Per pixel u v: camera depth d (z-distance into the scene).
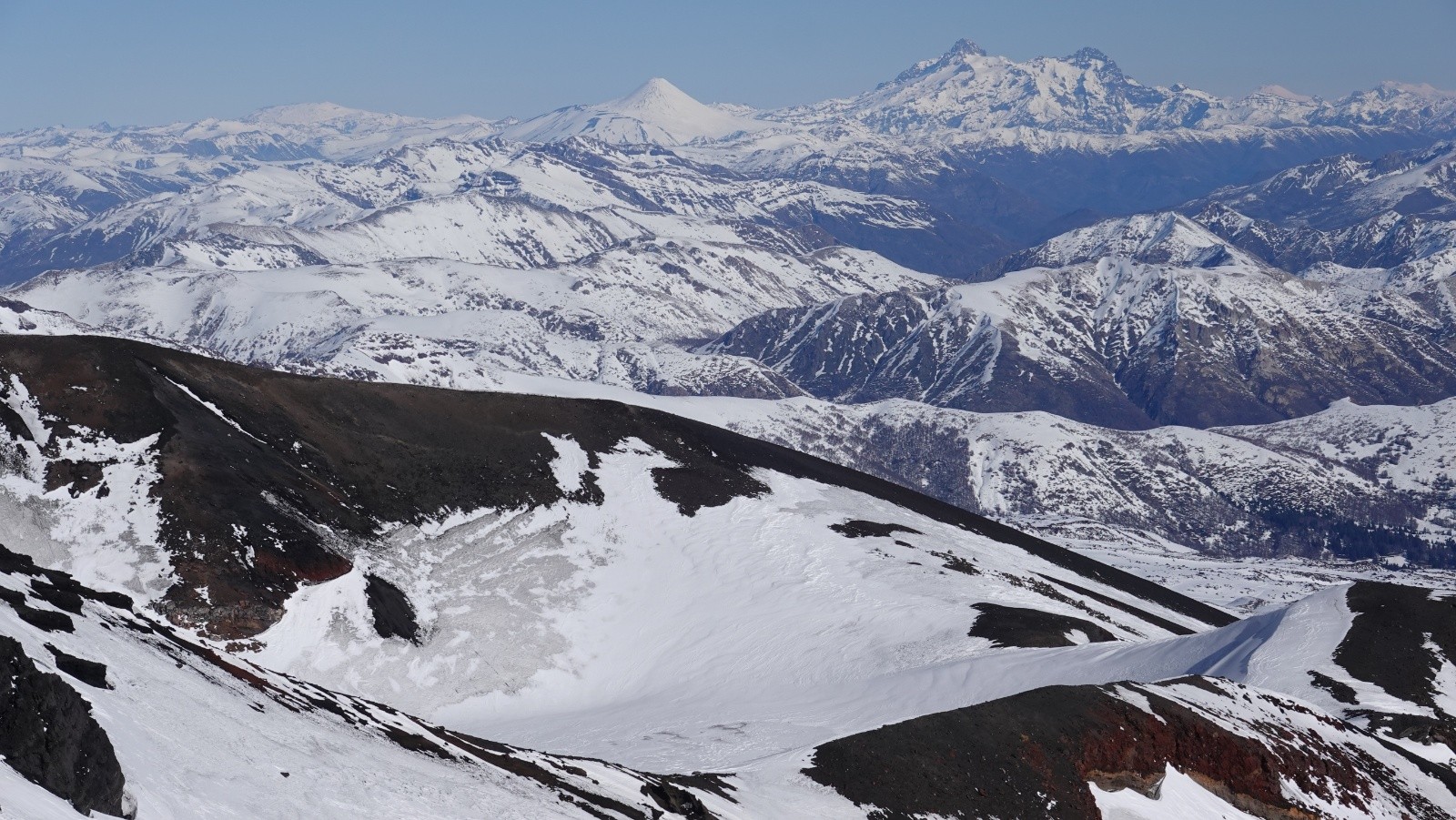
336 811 36.44
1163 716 76.19
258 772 36.97
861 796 64.31
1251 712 83.50
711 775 64.31
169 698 40.22
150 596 95.81
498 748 61.25
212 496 105.81
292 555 104.19
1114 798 70.19
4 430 104.44
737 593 123.06
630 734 90.12
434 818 39.31
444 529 123.38
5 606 41.41
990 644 107.00
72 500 101.81
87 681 37.16
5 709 28.53
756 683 105.88
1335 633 114.06
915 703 94.06
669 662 112.06
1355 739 88.00
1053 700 75.00
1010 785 67.56
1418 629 114.50
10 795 26.36
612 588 122.81
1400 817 79.38
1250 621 120.69
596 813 49.94
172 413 113.75
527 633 111.62
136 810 30.20
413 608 109.44
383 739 50.00
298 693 54.00
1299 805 75.50
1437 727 96.69
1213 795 74.44
